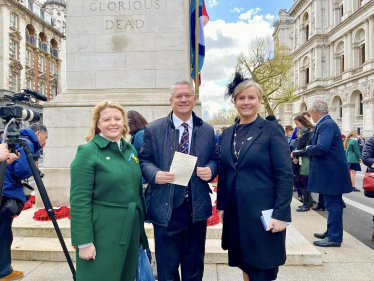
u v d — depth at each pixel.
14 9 32.22
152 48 5.41
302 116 5.91
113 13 5.45
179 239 2.46
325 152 3.82
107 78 5.41
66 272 3.39
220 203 2.60
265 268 2.24
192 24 7.87
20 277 3.24
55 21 45.22
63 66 44.84
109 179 2.18
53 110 5.22
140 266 2.37
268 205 2.29
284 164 2.26
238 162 2.36
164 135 2.52
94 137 2.32
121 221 2.19
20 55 33.31
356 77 31.77
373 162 4.05
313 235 4.57
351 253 3.84
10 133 2.47
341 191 3.87
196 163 2.45
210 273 3.32
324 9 39.31
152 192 2.50
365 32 30.67
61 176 5.07
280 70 28.17
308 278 3.19
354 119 33.69
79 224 2.07
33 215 4.67
